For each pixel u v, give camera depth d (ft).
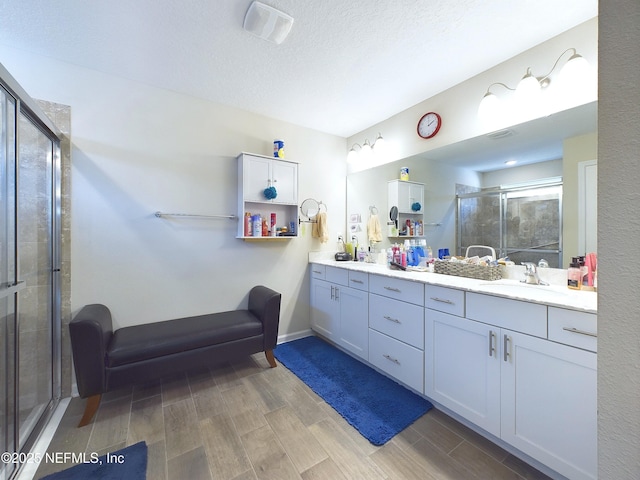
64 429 5.00
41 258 5.55
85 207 6.31
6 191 4.22
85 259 6.32
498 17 4.83
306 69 6.38
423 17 4.85
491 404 4.56
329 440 4.76
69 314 6.14
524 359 4.17
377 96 7.54
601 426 1.42
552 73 5.30
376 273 6.86
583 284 4.78
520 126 5.77
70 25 4.99
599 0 1.45
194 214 7.59
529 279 5.33
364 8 4.66
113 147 6.59
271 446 4.61
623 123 1.34
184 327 6.63
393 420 5.21
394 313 6.39
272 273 9.03
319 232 9.70
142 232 6.97
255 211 8.53
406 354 6.07
